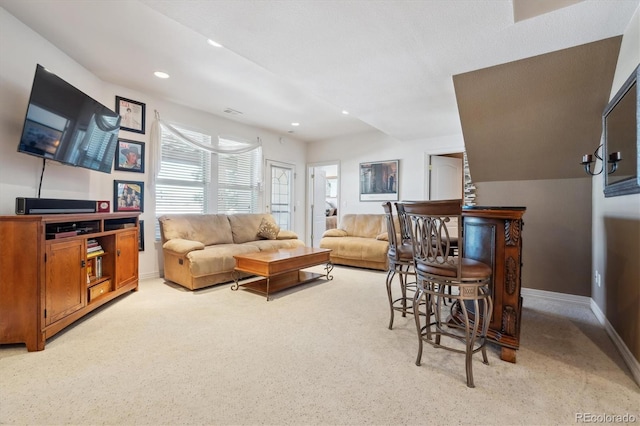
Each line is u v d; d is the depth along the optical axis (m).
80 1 2.23
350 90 3.15
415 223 1.94
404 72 2.73
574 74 2.45
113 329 2.38
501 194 3.58
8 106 2.42
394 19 1.95
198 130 4.70
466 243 2.29
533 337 2.31
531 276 3.45
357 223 5.64
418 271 1.90
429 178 5.36
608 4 1.79
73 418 1.37
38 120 2.34
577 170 3.15
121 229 3.15
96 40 2.76
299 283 3.74
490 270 1.75
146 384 1.64
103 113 3.10
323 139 6.71
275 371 1.79
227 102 4.36
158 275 4.23
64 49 2.91
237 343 2.16
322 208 7.34
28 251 2.01
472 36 2.14
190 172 4.65
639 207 1.77
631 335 1.86
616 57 2.25
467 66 2.60
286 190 6.46
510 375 1.76
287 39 2.20
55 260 2.16
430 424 1.35
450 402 1.51
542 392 1.60
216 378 1.70
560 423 1.37
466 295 1.70
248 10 1.87
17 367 1.80
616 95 2.12
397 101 3.47
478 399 1.53
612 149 2.27
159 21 2.47
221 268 3.68
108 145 3.25
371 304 3.07
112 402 1.48
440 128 4.65
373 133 6.02
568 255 3.26
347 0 1.77
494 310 2.00
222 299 3.20
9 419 1.36
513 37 2.15
